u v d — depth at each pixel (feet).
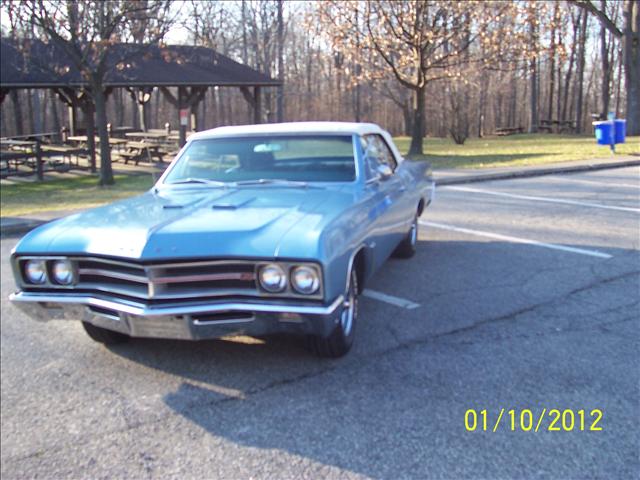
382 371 13.10
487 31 69.72
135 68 74.69
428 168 25.16
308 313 11.19
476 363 13.25
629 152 61.87
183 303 11.71
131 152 77.71
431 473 9.52
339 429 10.95
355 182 16.11
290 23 161.38
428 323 15.80
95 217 13.99
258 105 88.74
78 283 12.66
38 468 10.41
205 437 11.02
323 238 11.57
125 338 15.55
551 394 11.72
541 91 210.38
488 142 105.81
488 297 17.74
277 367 13.64
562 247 23.48
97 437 11.29
